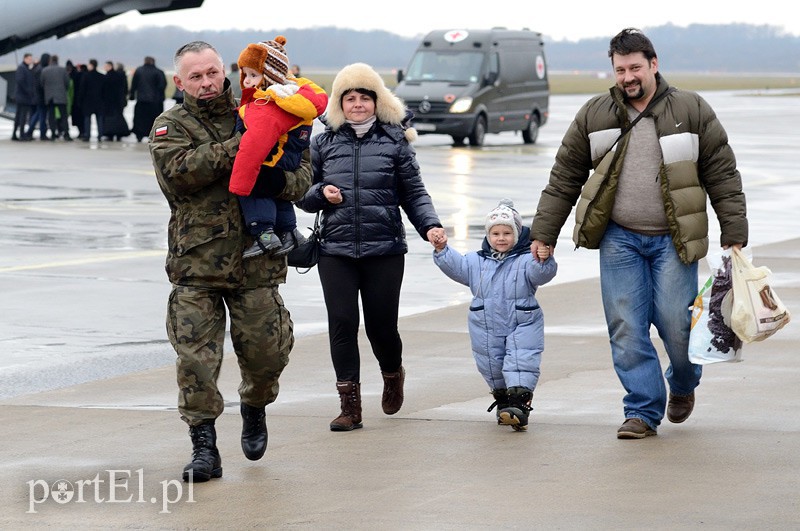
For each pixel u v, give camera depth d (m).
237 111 10.19
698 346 11.36
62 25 57.22
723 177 11.48
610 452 10.89
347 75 12.19
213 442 10.24
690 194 11.33
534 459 10.68
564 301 19.55
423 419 12.43
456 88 57.97
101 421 12.41
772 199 35.53
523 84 61.91
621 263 11.62
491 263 12.08
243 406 10.68
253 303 10.27
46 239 26.55
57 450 11.27
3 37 56.84
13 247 25.33
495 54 59.88
